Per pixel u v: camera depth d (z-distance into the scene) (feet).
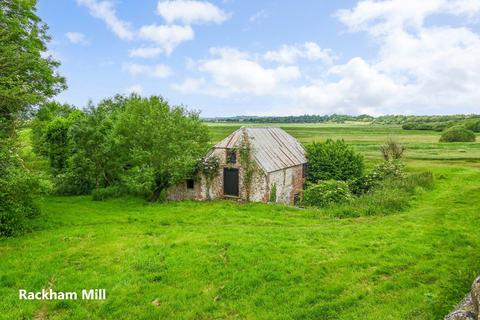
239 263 46.03
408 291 38.52
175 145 98.17
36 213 74.84
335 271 44.04
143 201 102.22
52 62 84.53
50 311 35.78
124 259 48.88
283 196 110.11
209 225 68.95
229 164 103.24
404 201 81.71
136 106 111.75
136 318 34.55
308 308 35.53
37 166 142.61
